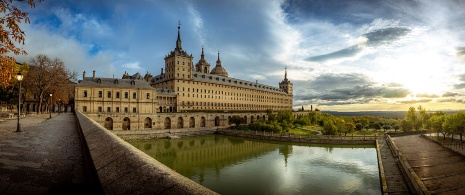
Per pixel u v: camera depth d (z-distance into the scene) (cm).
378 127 11162
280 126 9338
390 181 3438
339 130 8444
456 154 4703
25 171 873
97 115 8100
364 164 4966
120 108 8938
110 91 8775
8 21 924
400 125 9819
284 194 3419
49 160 1062
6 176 803
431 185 3027
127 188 387
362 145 7294
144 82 9719
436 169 3731
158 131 8412
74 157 1139
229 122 11762
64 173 859
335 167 4762
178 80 11956
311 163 5109
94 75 8944
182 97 12062
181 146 7169
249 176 4250
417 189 2852
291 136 8119
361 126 10869
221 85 14312
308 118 12569
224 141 8138
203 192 320
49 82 7188
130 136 7831
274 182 3916
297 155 5938
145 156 558
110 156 620
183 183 354
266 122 9900
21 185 715
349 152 6266
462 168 3684
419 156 4775
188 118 10200
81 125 1752
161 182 368
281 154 6084
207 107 13312
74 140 1730
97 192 527
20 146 1432
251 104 16650
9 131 2298
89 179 780
